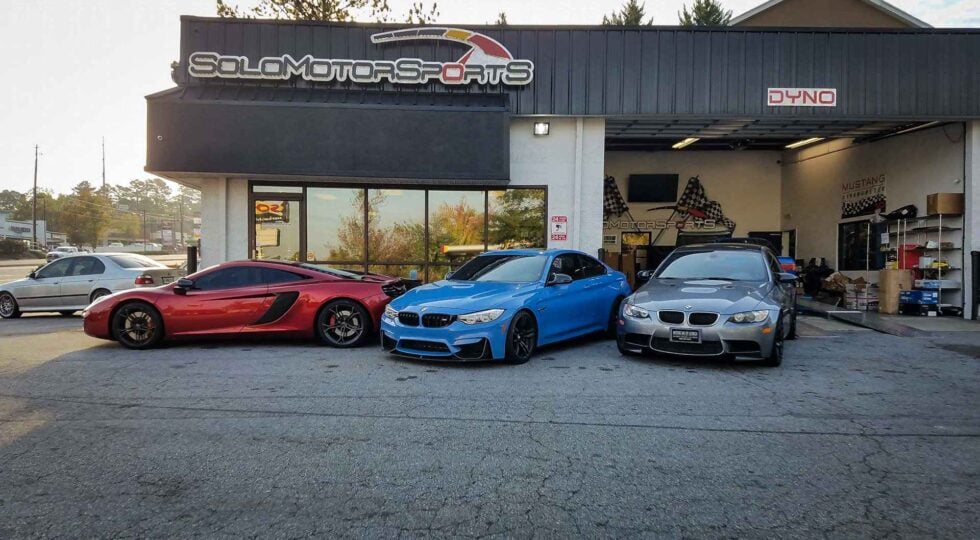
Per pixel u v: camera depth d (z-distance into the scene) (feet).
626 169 63.52
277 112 37.55
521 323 23.93
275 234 41.39
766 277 26.50
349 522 10.48
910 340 30.96
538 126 41.14
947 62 40.01
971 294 39.45
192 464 13.15
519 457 13.58
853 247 52.39
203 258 40.81
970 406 17.99
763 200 63.67
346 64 40.01
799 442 14.66
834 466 13.15
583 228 41.55
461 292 24.38
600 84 40.32
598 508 11.05
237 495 11.57
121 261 44.09
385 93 39.93
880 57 40.04
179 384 20.38
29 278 43.39
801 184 60.34
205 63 39.60
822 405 17.97
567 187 41.65
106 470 12.82
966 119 39.99
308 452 13.88
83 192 290.97
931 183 43.34
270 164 37.63
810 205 58.80
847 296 45.09
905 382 21.09
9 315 42.98
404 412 17.03
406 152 38.06
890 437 15.08
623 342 24.41
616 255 63.00
